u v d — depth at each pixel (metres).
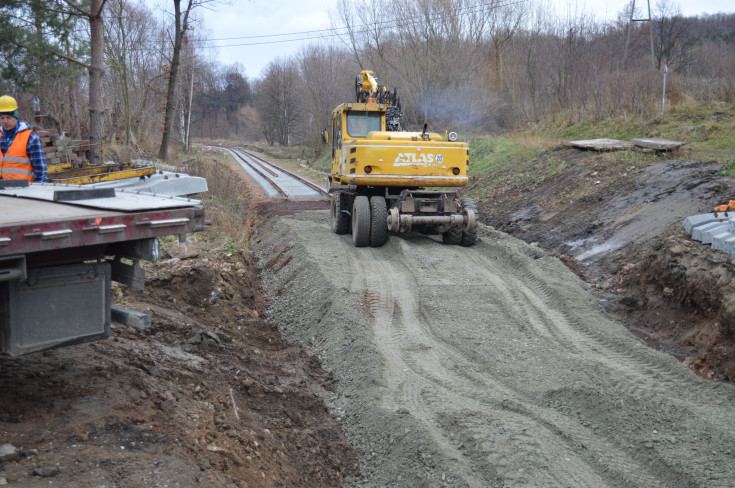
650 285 8.55
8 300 3.30
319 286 8.70
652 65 24.61
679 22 33.50
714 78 22.23
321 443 4.98
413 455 4.61
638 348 6.66
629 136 17.80
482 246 11.37
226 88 129.88
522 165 18.19
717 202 10.42
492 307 8.08
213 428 4.09
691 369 6.56
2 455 3.11
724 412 5.25
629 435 4.82
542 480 4.23
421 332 7.28
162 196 4.31
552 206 13.96
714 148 14.37
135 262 3.85
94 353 4.84
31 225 3.04
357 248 11.27
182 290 7.62
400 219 10.85
